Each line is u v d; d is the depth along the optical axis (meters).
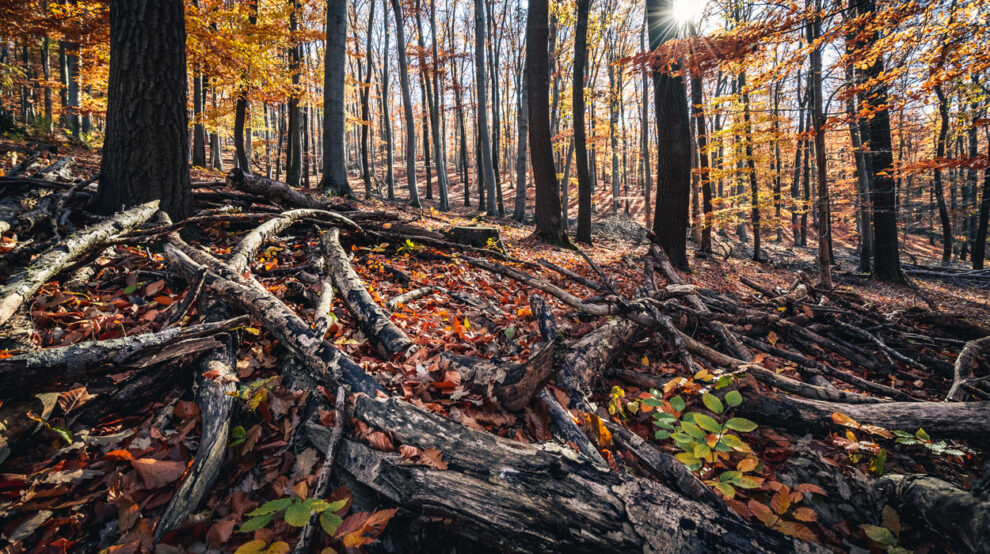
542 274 6.05
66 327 2.54
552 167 10.75
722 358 3.43
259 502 1.69
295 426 2.02
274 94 13.00
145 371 2.11
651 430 2.54
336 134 12.47
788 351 4.15
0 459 1.54
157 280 3.23
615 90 25.80
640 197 37.72
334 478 1.74
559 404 2.31
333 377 2.12
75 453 1.74
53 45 21.20
